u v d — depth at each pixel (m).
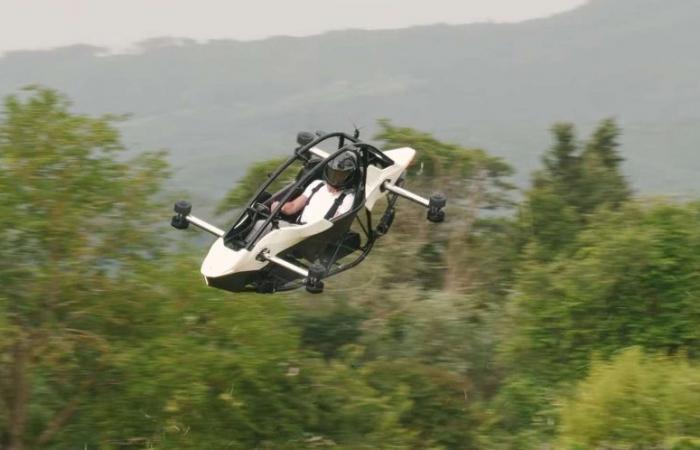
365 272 100.81
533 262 96.12
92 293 67.00
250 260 51.00
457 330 93.31
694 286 84.44
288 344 71.44
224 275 50.59
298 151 54.66
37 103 67.31
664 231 86.50
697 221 88.00
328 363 91.06
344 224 53.94
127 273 68.12
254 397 70.88
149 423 68.31
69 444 68.69
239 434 70.31
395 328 95.12
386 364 83.31
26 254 66.88
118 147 68.81
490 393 91.94
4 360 66.38
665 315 84.50
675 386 71.75
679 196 93.94
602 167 133.12
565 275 88.69
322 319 93.50
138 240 68.31
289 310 77.38
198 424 68.69
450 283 110.94
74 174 66.38
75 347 67.88
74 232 66.00
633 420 71.00
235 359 68.19
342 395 75.00
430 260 115.00
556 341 87.12
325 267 54.12
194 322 70.19
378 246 106.25
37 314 66.44
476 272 112.94
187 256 71.12
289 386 73.00
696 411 70.69
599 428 71.56
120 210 68.00
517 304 90.88
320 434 74.44
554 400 84.06
